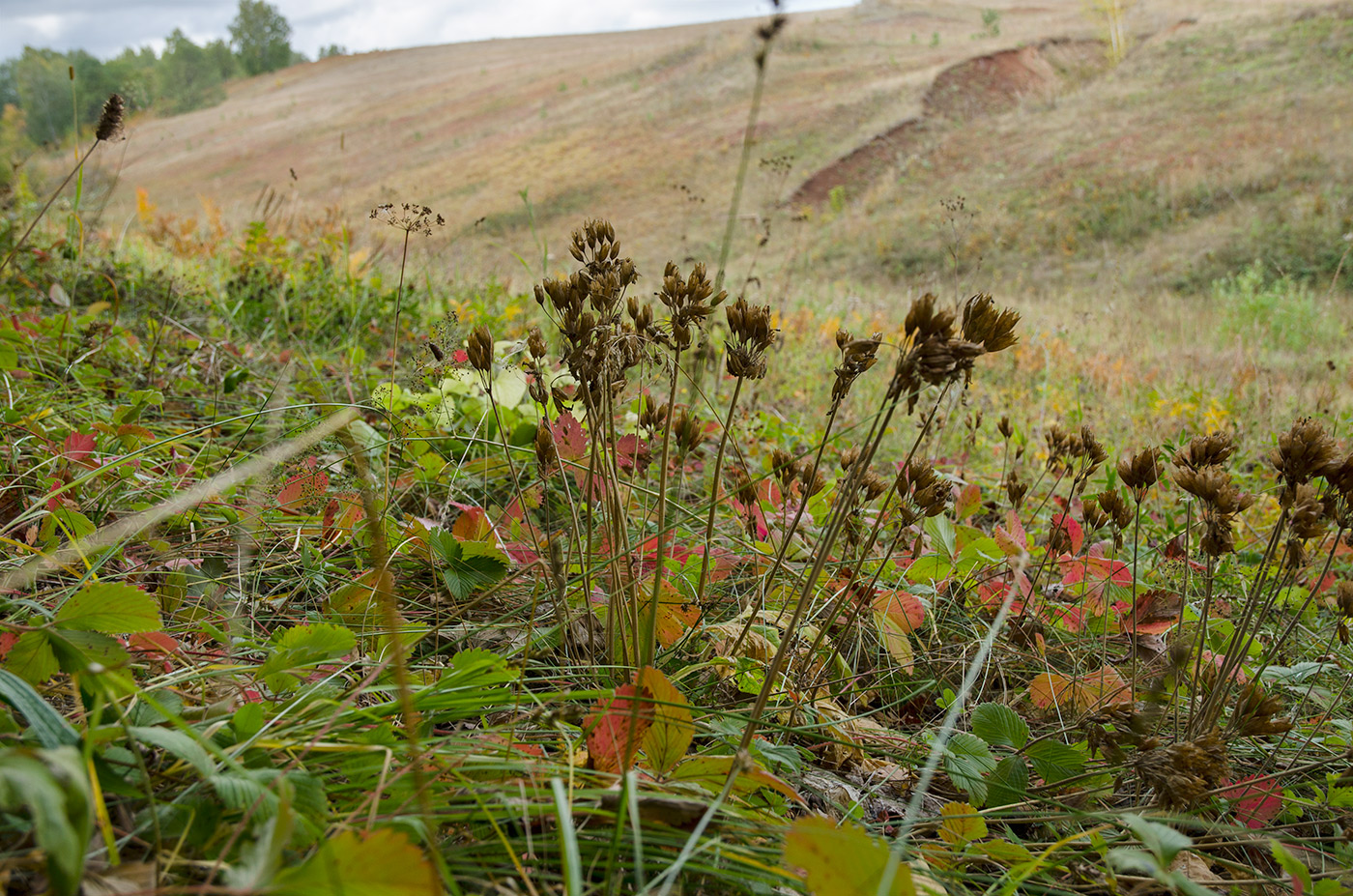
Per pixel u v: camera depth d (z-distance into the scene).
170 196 36.41
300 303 4.45
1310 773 1.50
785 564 1.95
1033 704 1.69
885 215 20.33
